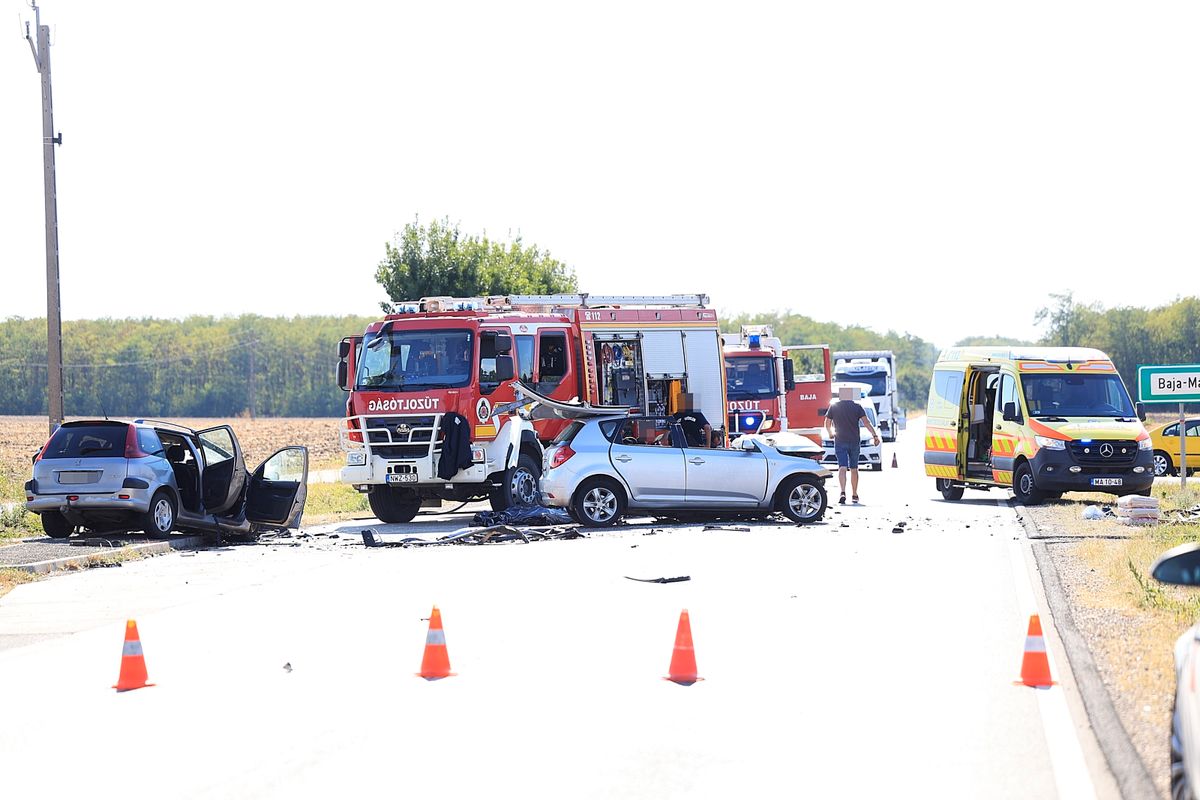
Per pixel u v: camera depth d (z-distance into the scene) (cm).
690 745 898
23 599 1684
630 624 1386
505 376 2769
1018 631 1312
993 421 3142
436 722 970
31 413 18912
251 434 9819
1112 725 876
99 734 952
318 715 997
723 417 3209
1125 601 1396
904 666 1148
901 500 3284
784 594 1590
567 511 2552
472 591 1658
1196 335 15688
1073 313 16225
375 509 2886
